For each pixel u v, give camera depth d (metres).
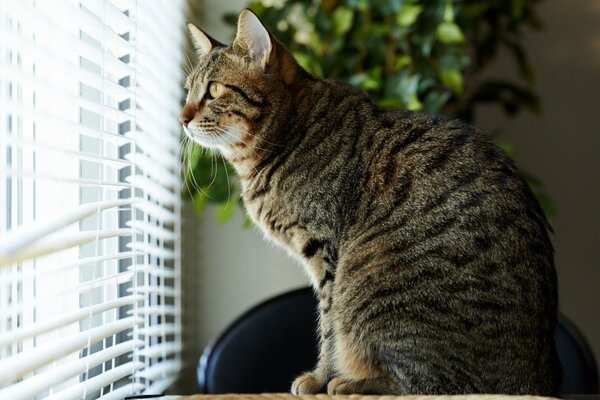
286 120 1.78
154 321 2.01
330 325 1.63
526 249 1.48
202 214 2.78
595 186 3.17
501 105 3.07
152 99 1.82
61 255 1.39
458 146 1.62
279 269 2.77
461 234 1.48
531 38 3.18
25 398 1.04
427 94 2.74
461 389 1.43
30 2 1.15
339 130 1.72
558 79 3.17
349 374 1.57
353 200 1.63
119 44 1.50
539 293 1.47
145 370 1.84
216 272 2.79
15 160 1.26
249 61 1.79
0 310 1.00
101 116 1.35
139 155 1.64
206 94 1.79
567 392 1.97
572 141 3.18
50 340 1.35
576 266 3.18
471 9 2.71
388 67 2.59
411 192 1.57
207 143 1.80
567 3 3.16
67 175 1.39
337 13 2.53
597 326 3.16
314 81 1.85
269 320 2.12
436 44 2.59
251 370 2.08
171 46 2.12
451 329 1.44
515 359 1.43
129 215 1.81
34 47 1.08
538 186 2.75
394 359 1.48
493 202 1.51
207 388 2.06
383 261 1.53
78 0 1.32
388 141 1.66
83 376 1.51
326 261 1.63
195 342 2.78
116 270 1.68
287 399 1.07
